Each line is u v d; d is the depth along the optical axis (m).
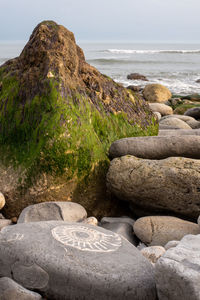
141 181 3.69
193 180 3.49
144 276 2.33
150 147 4.07
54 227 2.69
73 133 3.90
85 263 2.29
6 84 4.64
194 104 14.55
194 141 3.96
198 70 33.47
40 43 4.49
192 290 1.99
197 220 3.54
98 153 4.11
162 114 12.35
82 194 3.97
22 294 2.17
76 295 2.23
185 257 2.20
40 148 3.81
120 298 2.22
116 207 4.22
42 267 2.28
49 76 4.18
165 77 26.81
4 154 4.11
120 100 5.03
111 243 2.61
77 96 4.21
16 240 2.44
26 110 4.16
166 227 3.37
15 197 3.85
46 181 3.79
